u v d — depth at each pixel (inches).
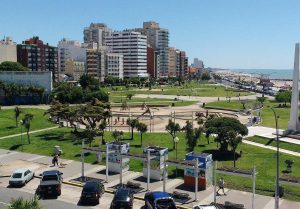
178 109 5315.0
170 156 2415.1
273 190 1747.0
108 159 2049.7
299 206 1556.3
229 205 1513.3
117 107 5462.6
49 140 2947.8
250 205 1566.2
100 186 1676.9
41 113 4571.9
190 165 1668.3
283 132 3149.6
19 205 1007.0
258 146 2765.7
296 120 3149.6
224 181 1856.5
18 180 1835.6
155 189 1764.3
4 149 2674.7
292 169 2151.8
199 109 5339.6
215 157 2421.3
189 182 1802.4
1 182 1916.8
